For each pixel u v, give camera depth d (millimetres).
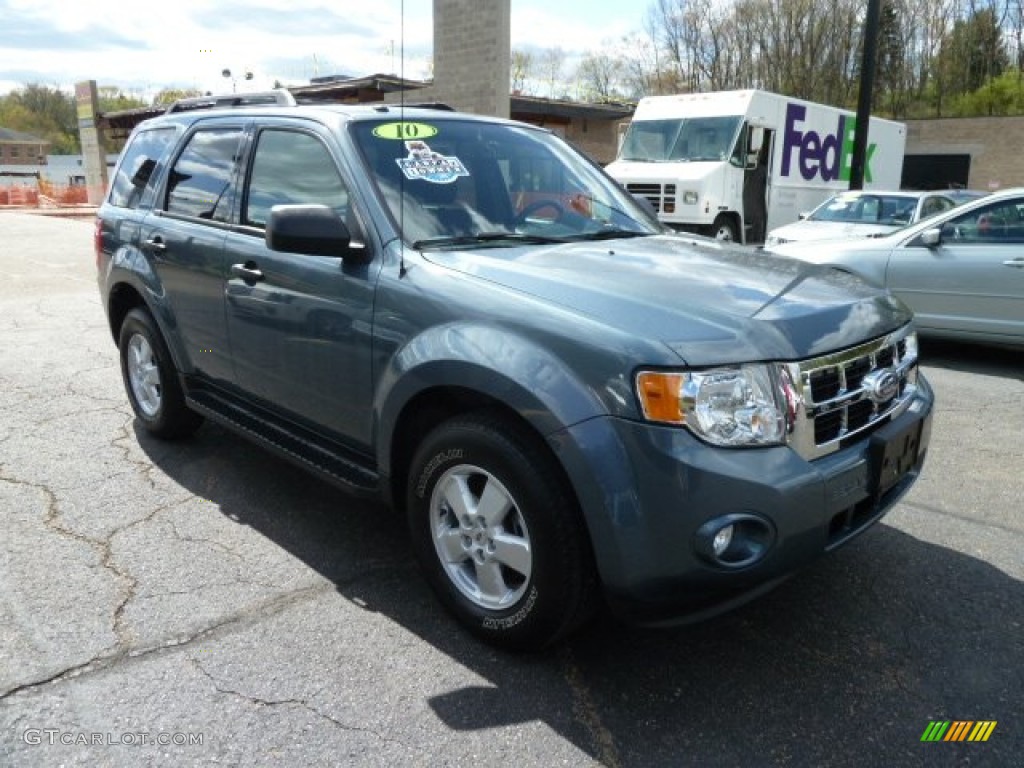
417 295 3041
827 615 3223
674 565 2463
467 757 2453
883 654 2975
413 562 3633
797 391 2588
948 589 3416
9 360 7125
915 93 51750
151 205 4746
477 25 18094
